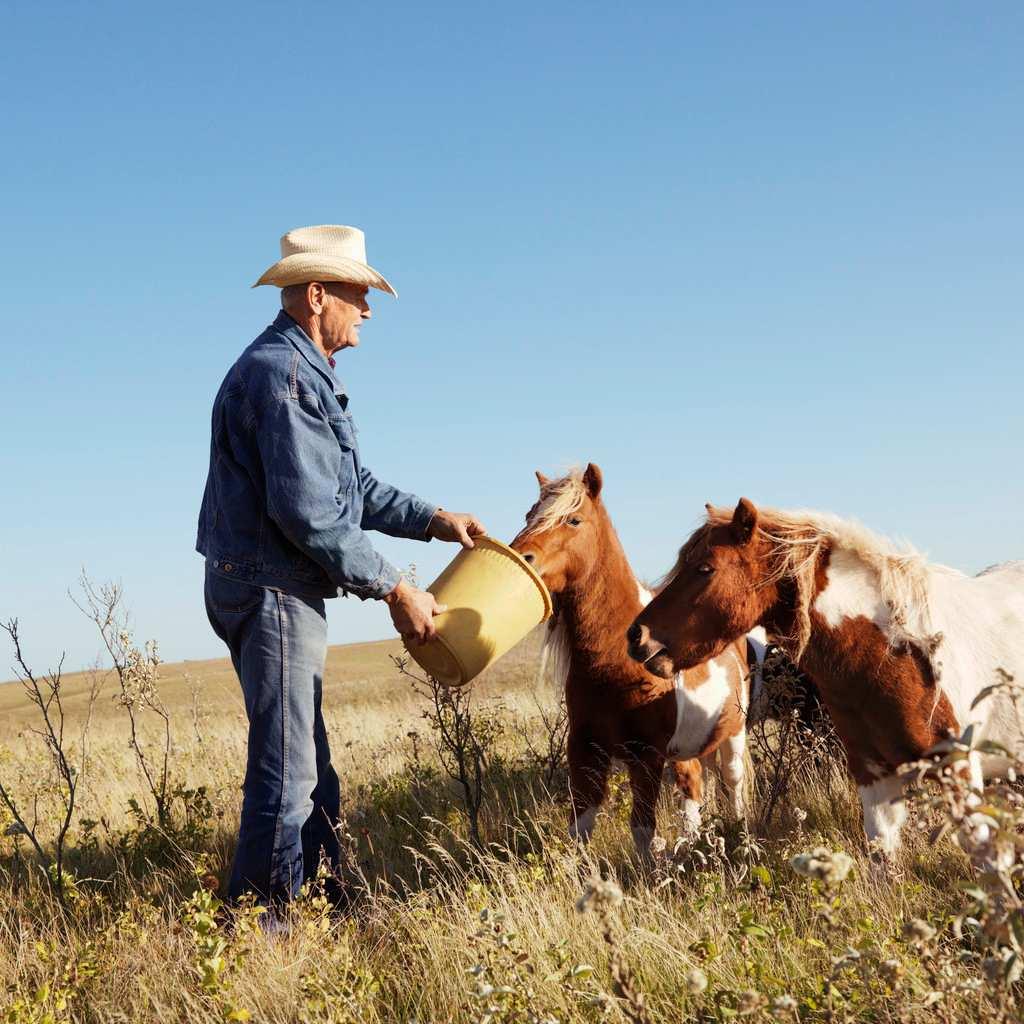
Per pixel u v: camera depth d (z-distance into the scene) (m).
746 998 2.24
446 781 7.40
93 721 17.92
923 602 3.94
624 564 5.07
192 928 3.52
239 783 7.77
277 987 3.26
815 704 6.43
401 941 3.68
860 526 4.09
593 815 5.10
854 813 5.44
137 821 6.37
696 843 4.42
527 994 2.66
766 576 4.11
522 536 4.86
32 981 3.77
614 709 5.03
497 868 4.64
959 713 3.90
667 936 3.30
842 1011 2.52
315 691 4.38
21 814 7.75
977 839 2.02
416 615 4.32
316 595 4.38
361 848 5.91
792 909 3.69
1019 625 4.08
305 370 4.24
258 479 4.25
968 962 3.10
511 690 15.42
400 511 5.01
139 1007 3.37
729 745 6.11
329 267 4.42
